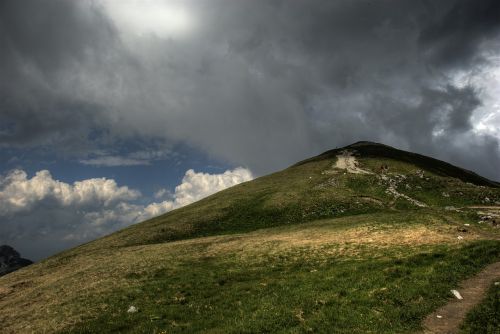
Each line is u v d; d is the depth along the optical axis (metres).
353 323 21.09
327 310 23.17
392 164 103.25
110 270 46.69
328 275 31.44
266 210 78.81
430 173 93.19
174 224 79.44
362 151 124.94
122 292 35.41
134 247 66.06
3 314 36.62
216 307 28.42
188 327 25.33
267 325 22.52
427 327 19.83
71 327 28.19
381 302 23.28
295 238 51.28
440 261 30.20
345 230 51.22
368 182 88.81
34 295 42.22
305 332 20.80
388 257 34.94
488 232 43.72
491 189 76.25
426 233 42.22
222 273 38.78
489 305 21.03
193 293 33.12
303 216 73.88
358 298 24.36
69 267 59.16
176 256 49.84
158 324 26.62
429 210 58.75
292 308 24.66
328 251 41.22
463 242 36.44
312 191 86.94
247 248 49.03
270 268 38.47
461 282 25.64
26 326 30.55
